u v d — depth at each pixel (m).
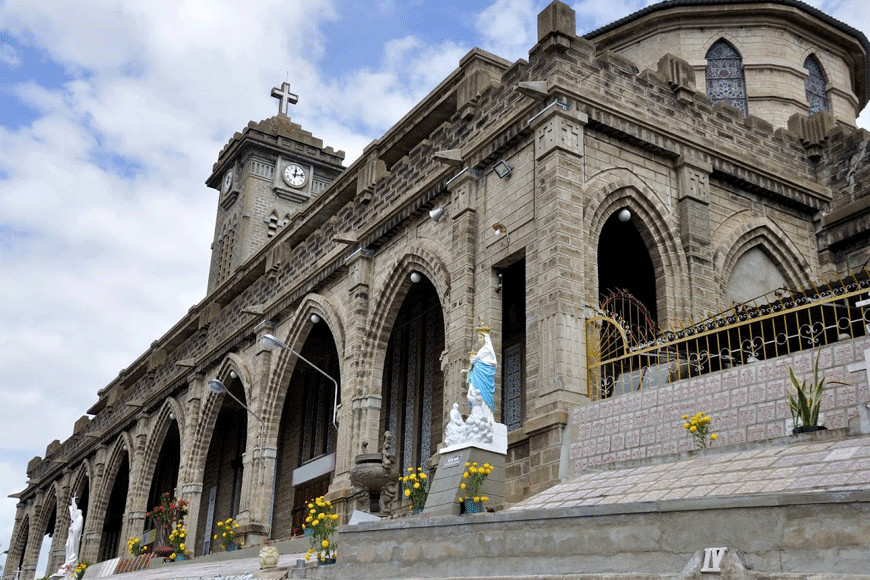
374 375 30.30
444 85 31.73
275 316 37.88
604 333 22.56
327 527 20.94
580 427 20.27
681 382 18.25
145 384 54.41
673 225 25.12
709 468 14.07
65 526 64.12
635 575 10.33
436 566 13.52
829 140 29.58
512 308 30.09
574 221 22.89
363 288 31.39
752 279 27.08
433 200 28.28
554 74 24.02
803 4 35.94
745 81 35.62
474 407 20.09
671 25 36.19
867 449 12.13
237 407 46.91
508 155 25.48
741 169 27.09
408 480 21.62
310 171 73.06
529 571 12.11
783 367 16.48
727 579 9.65
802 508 9.68
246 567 25.77
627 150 25.00
